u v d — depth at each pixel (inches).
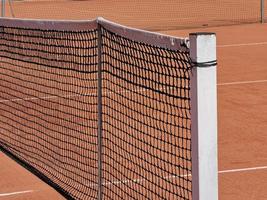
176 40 480.7
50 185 712.4
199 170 432.1
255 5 2536.9
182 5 2571.4
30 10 2495.1
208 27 2023.9
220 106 1111.0
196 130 432.5
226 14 2314.2
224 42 1764.3
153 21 2174.0
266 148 874.1
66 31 730.8
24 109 1029.2
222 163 813.9
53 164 771.4
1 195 716.0
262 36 1843.0
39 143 848.3
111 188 674.2
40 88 1111.6
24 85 1147.3
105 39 738.8
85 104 989.2
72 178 721.0
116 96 943.0
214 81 431.2
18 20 837.8
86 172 719.1
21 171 788.6
